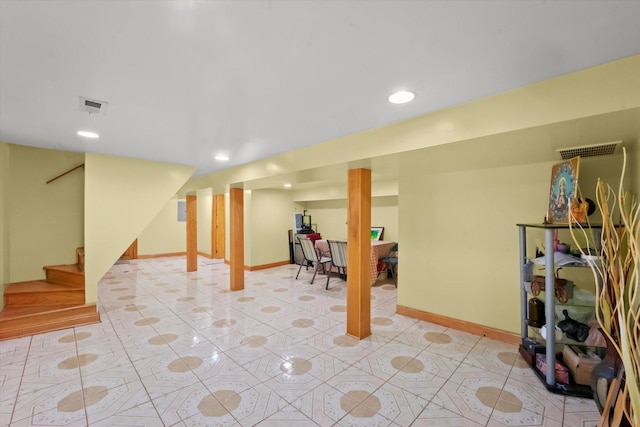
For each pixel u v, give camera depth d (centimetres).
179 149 317
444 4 101
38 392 196
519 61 139
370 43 125
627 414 107
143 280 541
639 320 104
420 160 264
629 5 101
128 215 365
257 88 168
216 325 318
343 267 496
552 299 194
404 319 332
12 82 159
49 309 310
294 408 180
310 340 279
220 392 196
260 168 368
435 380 210
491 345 265
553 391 193
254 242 629
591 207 203
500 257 275
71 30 113
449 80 158
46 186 369
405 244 344
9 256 345
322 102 187
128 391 197
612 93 140
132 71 148
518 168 263
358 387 202
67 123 230
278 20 108
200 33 116
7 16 104
